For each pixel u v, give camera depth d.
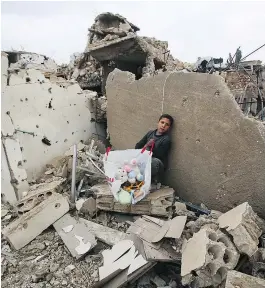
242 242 2.65
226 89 3.46
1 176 4.18
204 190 3.81
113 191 3.62
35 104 4.97
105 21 8.67
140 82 4.64
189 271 2.48
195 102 3.79
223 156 3.55
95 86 10.13
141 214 3.65
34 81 5.03
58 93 5.43
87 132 5.95
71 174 4.54
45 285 2.90
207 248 2.57
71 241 3.33
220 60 9.48
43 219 3.60
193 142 3.86
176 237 2.93
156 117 4.42
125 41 7.82
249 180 3.34
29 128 4.81
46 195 4.04
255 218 2.98
